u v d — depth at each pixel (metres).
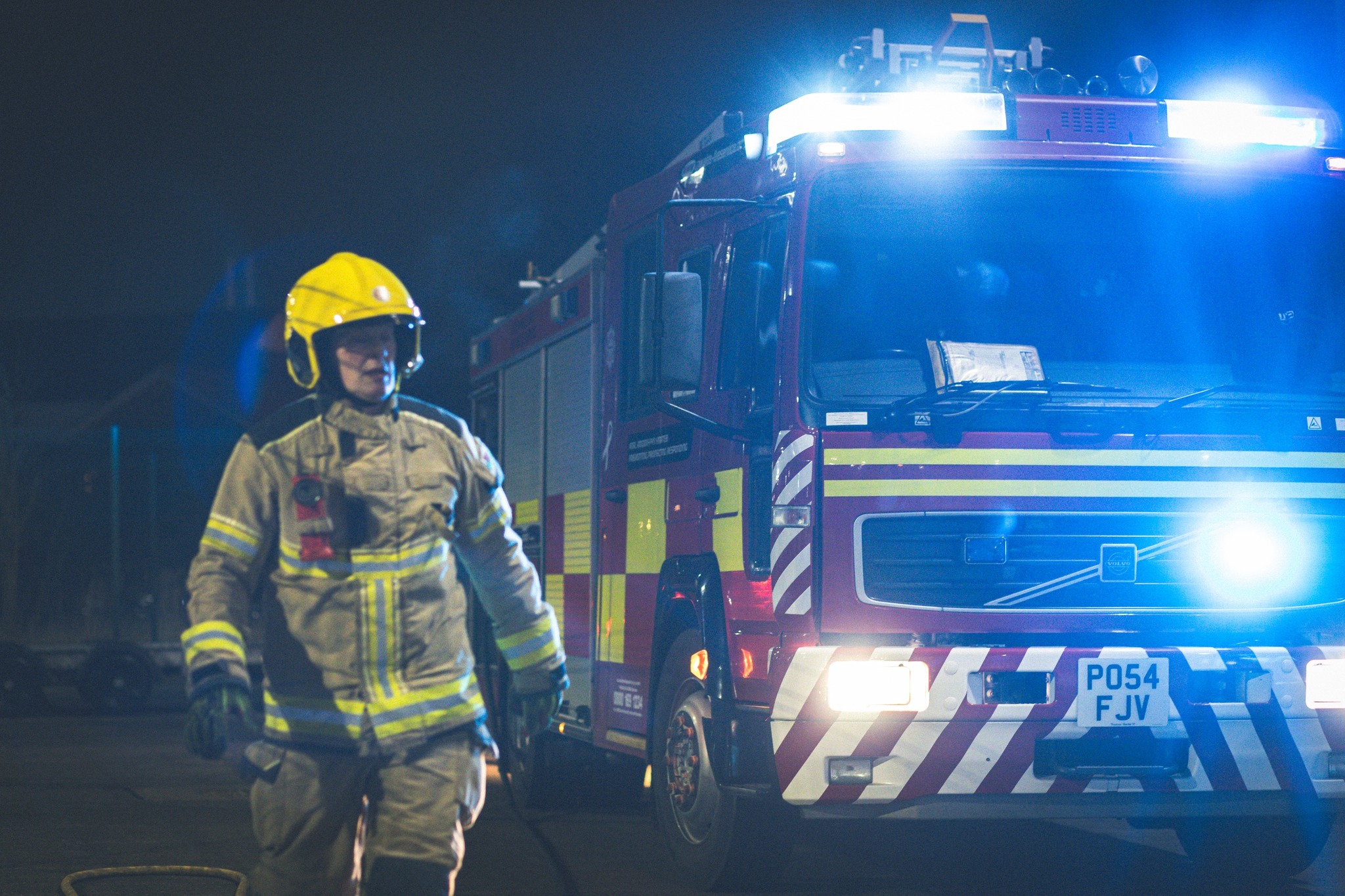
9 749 14.42
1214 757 6.45
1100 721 6.37
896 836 9.20
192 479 38.25
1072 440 6.54
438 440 4.05
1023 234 6.81
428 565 3.96
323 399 3.99
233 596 3.87
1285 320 6.94
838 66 7.55
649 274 6.89
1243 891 7.52
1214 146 7.05
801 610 6.43
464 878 7.84
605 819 9.99
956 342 6.66
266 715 3.93
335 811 3.94
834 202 6.71
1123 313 6.80
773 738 6.38
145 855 8.45
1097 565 6.54
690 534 7.57
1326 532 6.73
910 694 6.32
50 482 36.41
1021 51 7.73
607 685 8.83
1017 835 9.23
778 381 6.61
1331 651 6.55
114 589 25.30
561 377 10.03
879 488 6.44
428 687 3.94
